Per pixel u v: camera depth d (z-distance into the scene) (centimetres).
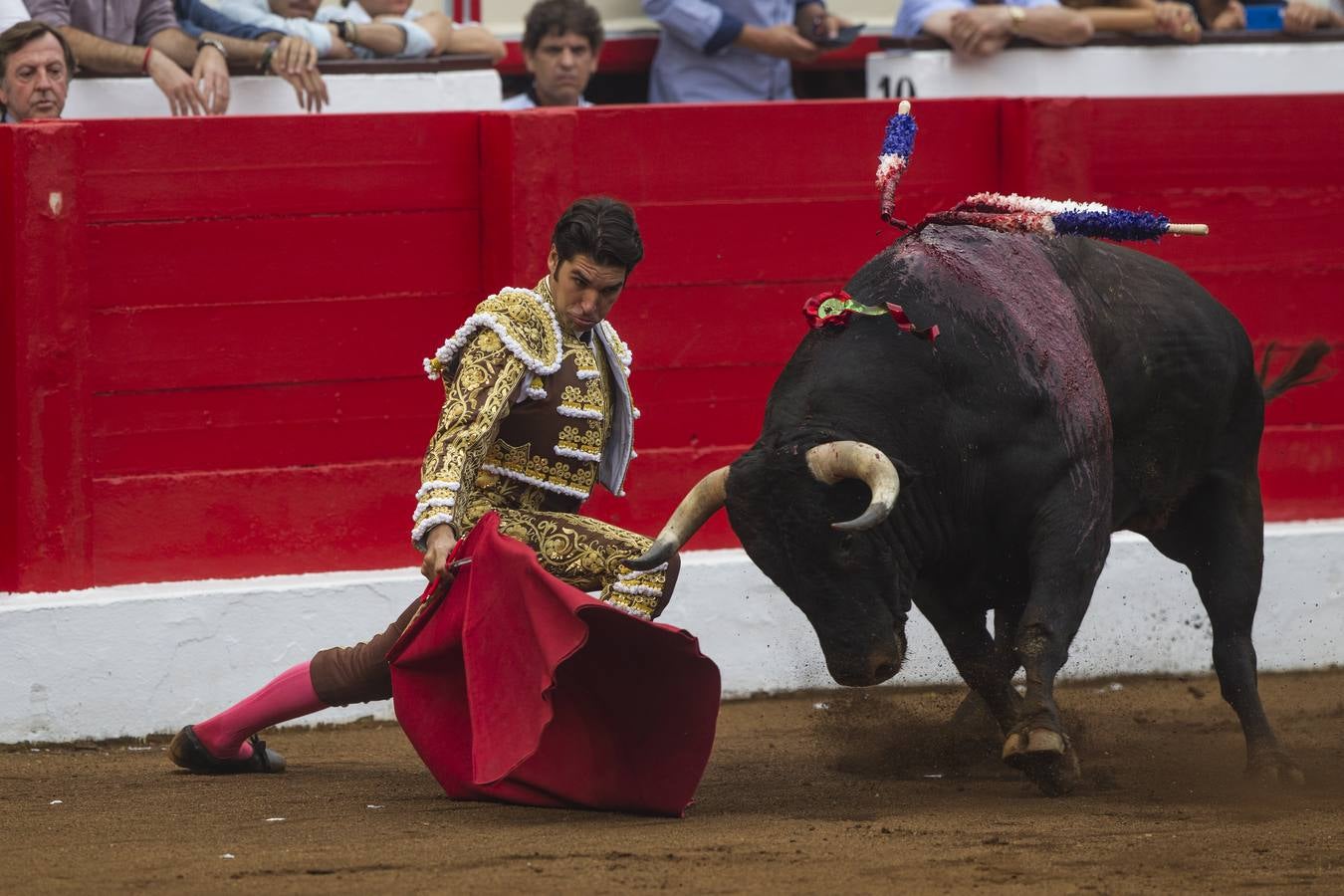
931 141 2205
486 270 2073
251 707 1575
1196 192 2273
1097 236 1526
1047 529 1448
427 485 1329
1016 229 1536
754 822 1345
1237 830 1300
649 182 2114
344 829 1323
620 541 1398
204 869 1179
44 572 1898
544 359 1380
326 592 1950
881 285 1488
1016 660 1631
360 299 2031
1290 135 2294
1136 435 1606
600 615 1309
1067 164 2205
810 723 1936
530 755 1306
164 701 1889
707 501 1373
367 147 2022
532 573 1316
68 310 1888
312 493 2025
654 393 2145
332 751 1798
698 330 2152
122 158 1923
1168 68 2889
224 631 1911
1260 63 2947
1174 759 1708
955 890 1110
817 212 2177
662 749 1377
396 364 2052
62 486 1898
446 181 2055
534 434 1404
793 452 1351
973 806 1424
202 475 1981
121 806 1454
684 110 2120
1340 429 2348
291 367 2011
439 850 1228
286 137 1988
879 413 1402
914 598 1596
